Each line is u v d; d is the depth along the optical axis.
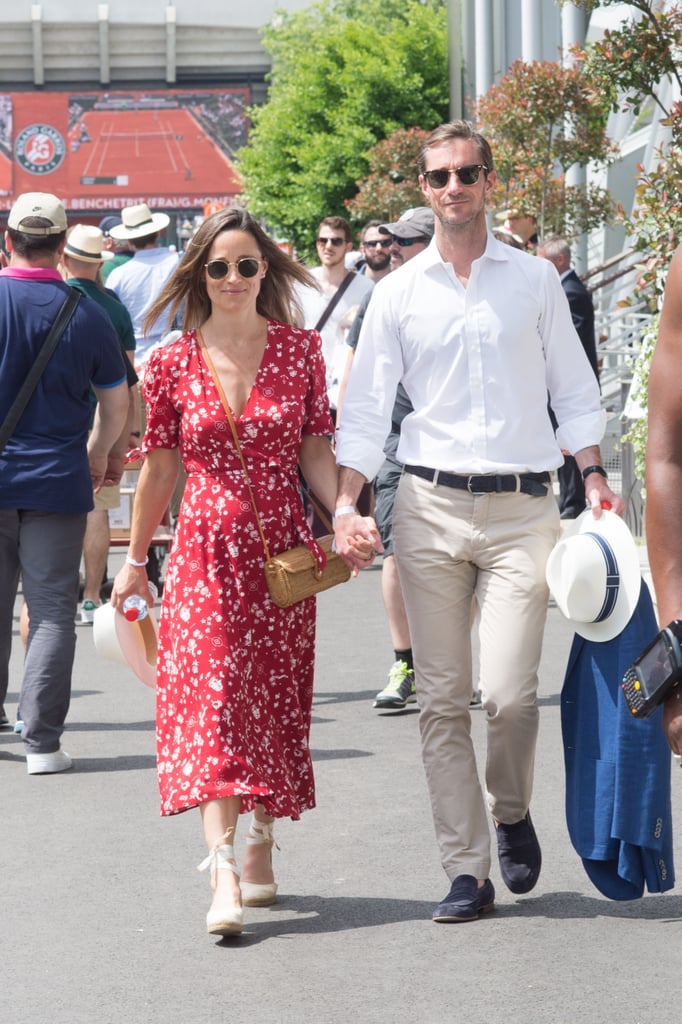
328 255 14.74
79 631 16.61
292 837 8.82
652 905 7.50
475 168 7.40
